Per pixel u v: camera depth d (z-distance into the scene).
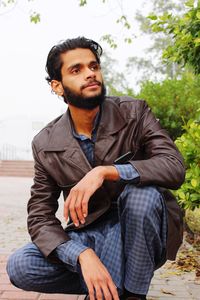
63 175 2.53
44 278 2.53
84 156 2.49
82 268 2.26
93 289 2.21
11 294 3.42
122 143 2.52
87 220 2.55
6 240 5.88
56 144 2.55
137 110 2.60
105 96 2.55
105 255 2.47
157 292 3.52
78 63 2.42
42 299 3.31
